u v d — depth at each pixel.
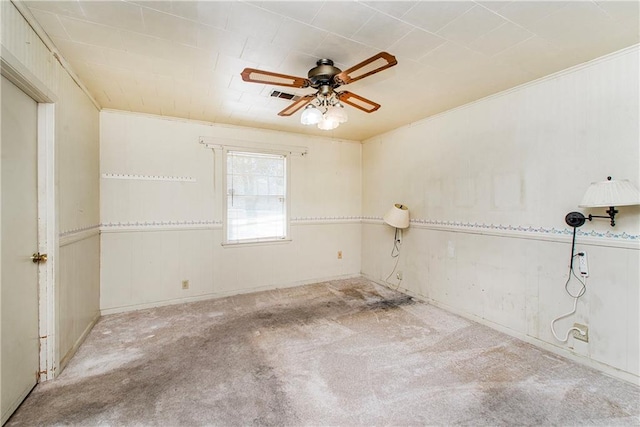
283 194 4.14
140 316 3.06
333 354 2.29
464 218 3.04
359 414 1.64
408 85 2.54
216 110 3.18
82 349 2.36
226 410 1.67
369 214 4.53
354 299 3.61
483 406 1.71
